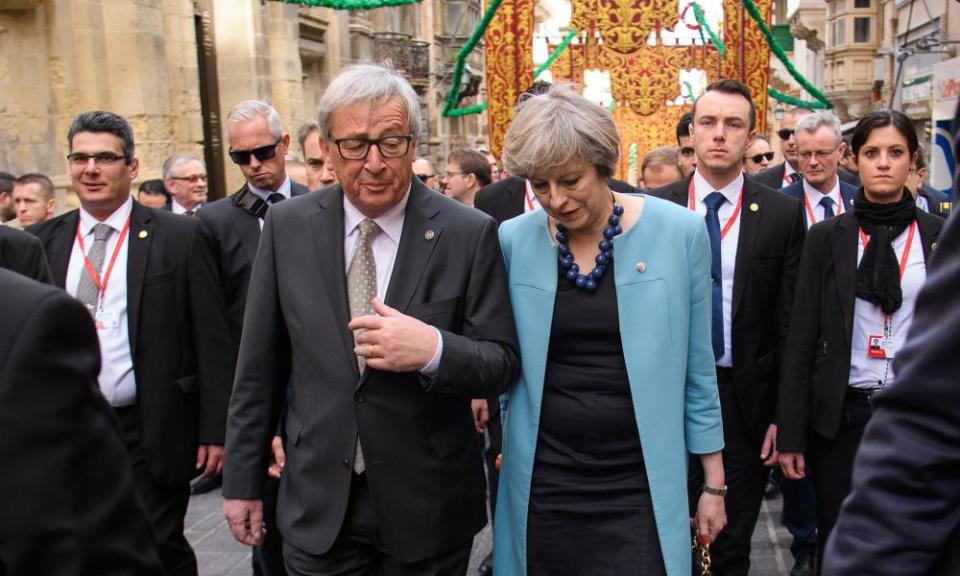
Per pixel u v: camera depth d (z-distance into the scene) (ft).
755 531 17.97
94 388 4.74
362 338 8.63
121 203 13.08
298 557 9.45
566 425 9.49
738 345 12.73
